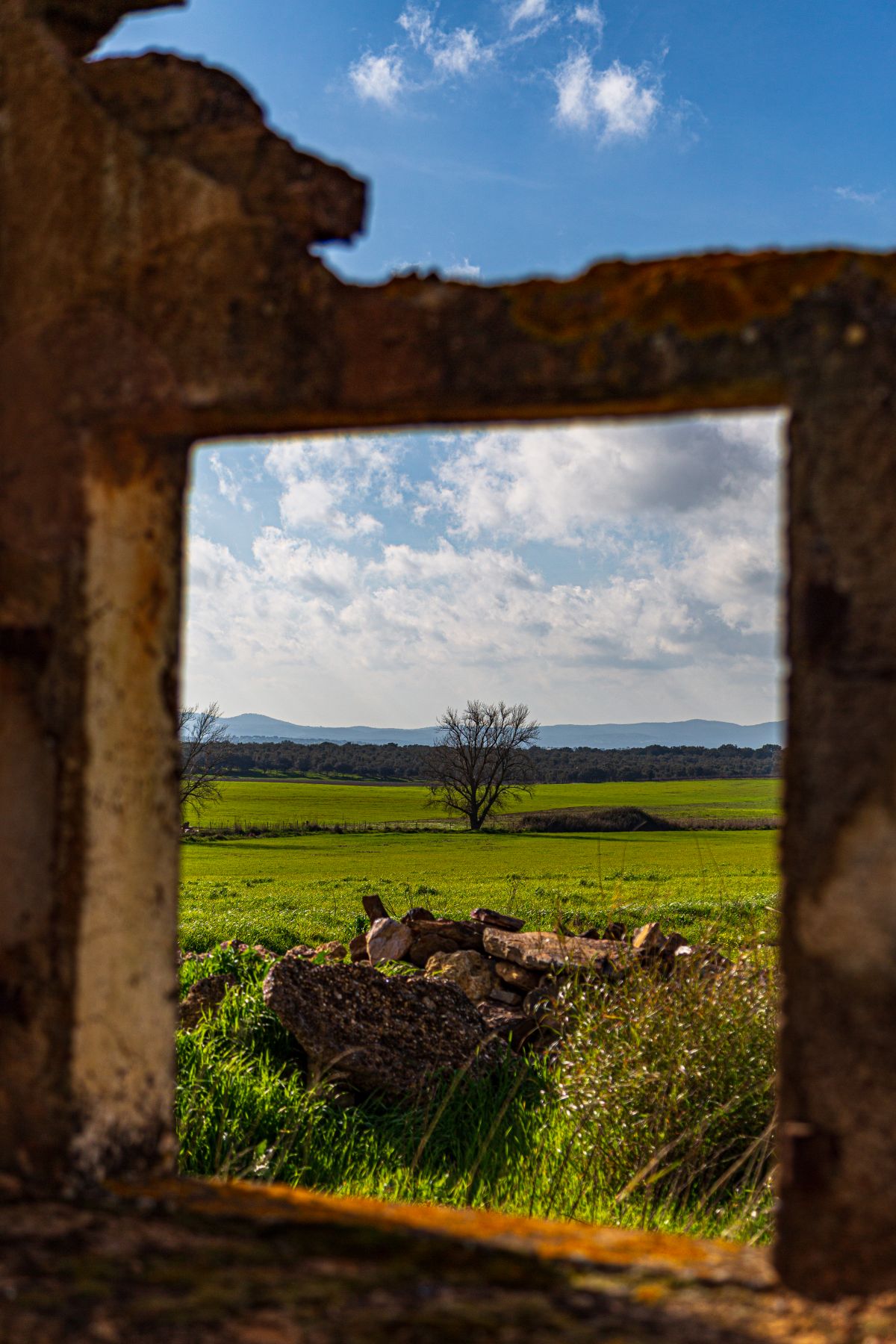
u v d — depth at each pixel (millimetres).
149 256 2744
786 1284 2266
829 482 2303
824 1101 2254
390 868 28562
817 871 2275
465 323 2549
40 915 2676
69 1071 2648
